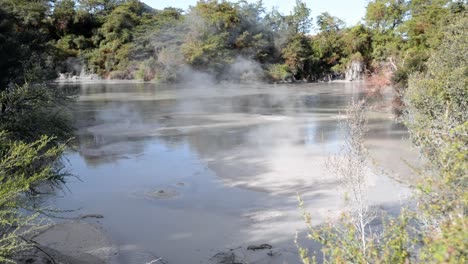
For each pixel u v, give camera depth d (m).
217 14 62.03
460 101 12.32
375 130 19.97
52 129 12.74
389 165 13.39
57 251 8.02
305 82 64.00
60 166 13.65
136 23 69.00
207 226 9.62
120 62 64.88
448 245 2.39
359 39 62.50
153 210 10.67
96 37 68.38
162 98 38.16
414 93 13.52
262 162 14.92
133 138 19.61
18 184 5.70
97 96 39.84
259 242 8.72
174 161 15.40
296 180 12.66
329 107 31.03
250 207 10.71
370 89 34.25
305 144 17.66
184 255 8.31
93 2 71.31
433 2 43.59
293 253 8.14
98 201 11.32
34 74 15.44
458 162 3.29
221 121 24.34
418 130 6.07
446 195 3.29
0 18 25.14
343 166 11.54
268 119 24.91
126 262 8.02
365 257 3.23
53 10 67.25
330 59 66.88
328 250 3.47
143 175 13.68
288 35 66.00
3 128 10.62
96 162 15.33
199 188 12.32
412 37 38.66
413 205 7.55
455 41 15.33
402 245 3.30
